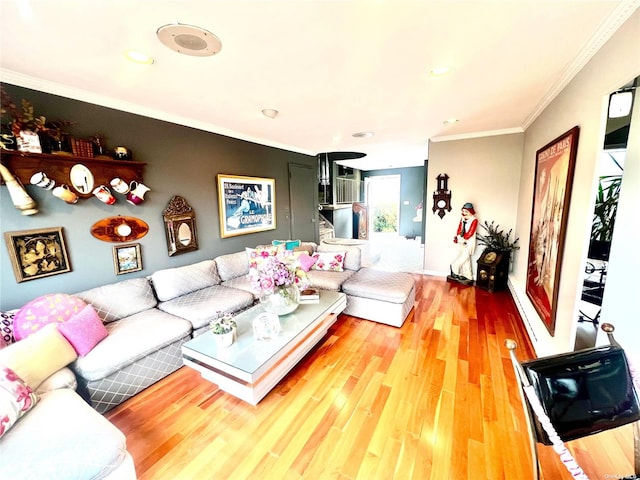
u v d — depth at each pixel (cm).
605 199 161
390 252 664
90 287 238
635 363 113
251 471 141
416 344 254
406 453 148
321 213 696
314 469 141
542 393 99
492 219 407
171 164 295
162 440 160
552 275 220
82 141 219
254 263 298
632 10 127
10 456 110
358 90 226
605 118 154
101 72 188
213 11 128
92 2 120
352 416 174
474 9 129
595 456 142
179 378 216
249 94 232
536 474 98
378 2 123
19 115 192
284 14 130
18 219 197
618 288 166
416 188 841
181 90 222
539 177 273
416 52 168
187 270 288
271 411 179
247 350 188
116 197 251
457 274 427
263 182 418
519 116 313
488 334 269
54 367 162
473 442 153
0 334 171
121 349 190
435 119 318
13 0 116
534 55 173
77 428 126
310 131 367
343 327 290
